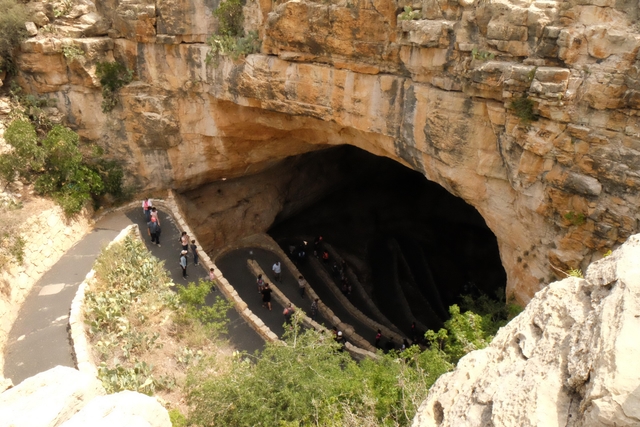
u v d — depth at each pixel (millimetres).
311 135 20875
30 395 6457
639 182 11391
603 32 11211
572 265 13227
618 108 11453
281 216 29781
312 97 17344
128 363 14102
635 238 5543
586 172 12227
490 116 13422
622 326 4406
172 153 22328
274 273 24547
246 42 18047
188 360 14680
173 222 21875
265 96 18281
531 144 12688
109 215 21781
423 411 5867
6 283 15234
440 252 30859
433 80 14375
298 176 29078
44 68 19844
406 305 27375
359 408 10391
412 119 15320
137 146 21891
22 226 16828
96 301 15398
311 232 30703
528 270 14852
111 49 20547
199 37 19422
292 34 16516
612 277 5098
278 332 20141
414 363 12555
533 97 12062
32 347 14031
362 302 26266
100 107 21031
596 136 11797
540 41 12016
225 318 17641
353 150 29969
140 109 20984
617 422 3904
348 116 16922
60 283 16844
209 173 23938
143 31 19594
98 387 7098
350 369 12695
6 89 20391
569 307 5348
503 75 12500
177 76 20328
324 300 25031
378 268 29625
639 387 3973
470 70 13242
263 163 25203
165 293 16828
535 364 5051
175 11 18969
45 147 19562
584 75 11625
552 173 12773
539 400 4570
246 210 26688
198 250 20312
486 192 15000
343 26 15352
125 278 17156
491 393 5137
